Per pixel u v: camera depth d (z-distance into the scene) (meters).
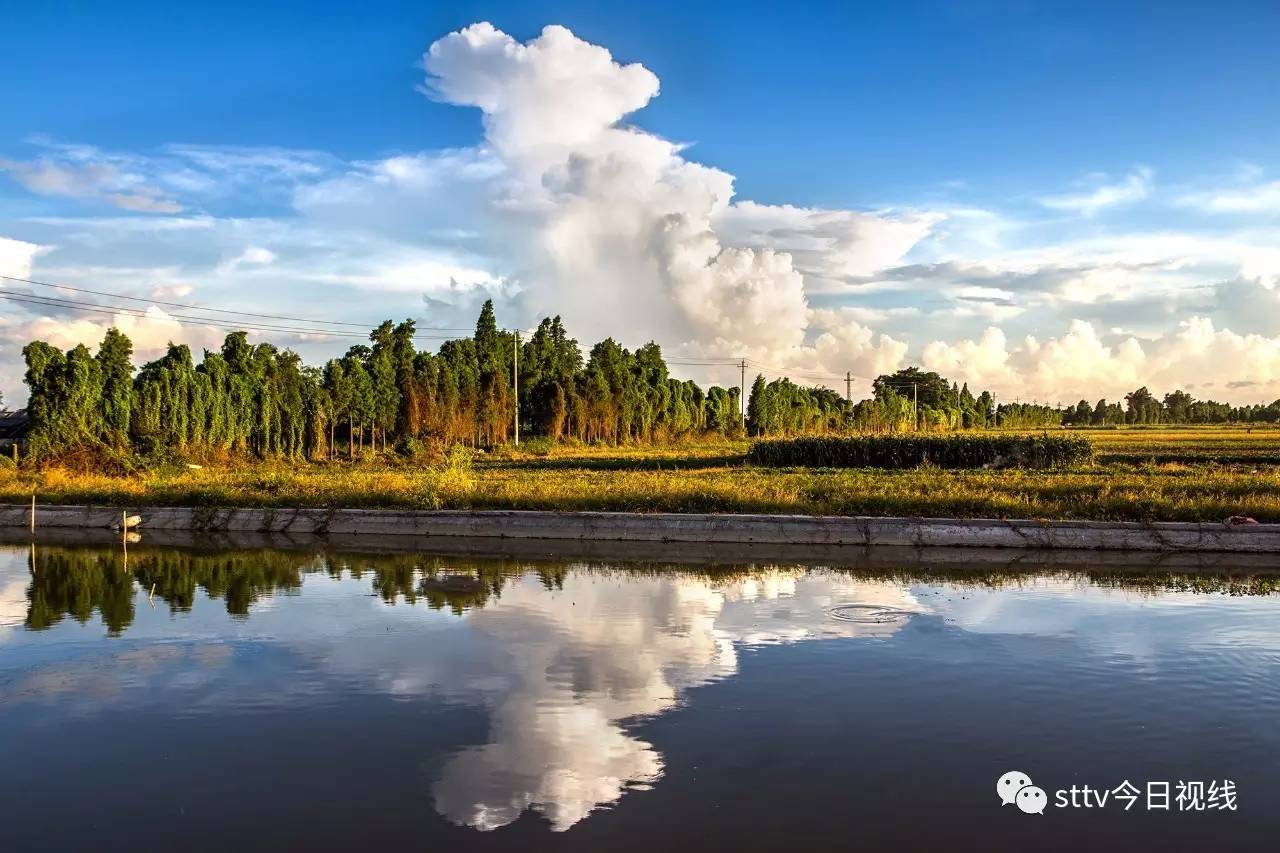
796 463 35.28
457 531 18.59
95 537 19.28
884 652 8.95
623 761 6.16
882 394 120.31
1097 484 20.38
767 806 5.47
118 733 6.72
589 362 69.94
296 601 11.59
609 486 21.70
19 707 7.31
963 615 10.61
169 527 20.47
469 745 6.46
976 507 17.97
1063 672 8.24
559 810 5.41
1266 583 12.84
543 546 17.16
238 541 18.42
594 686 7.83
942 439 34.94
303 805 5.50
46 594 12.19
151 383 33.94
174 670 8.34
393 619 10.46
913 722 6.92
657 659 8.70
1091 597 11.73
